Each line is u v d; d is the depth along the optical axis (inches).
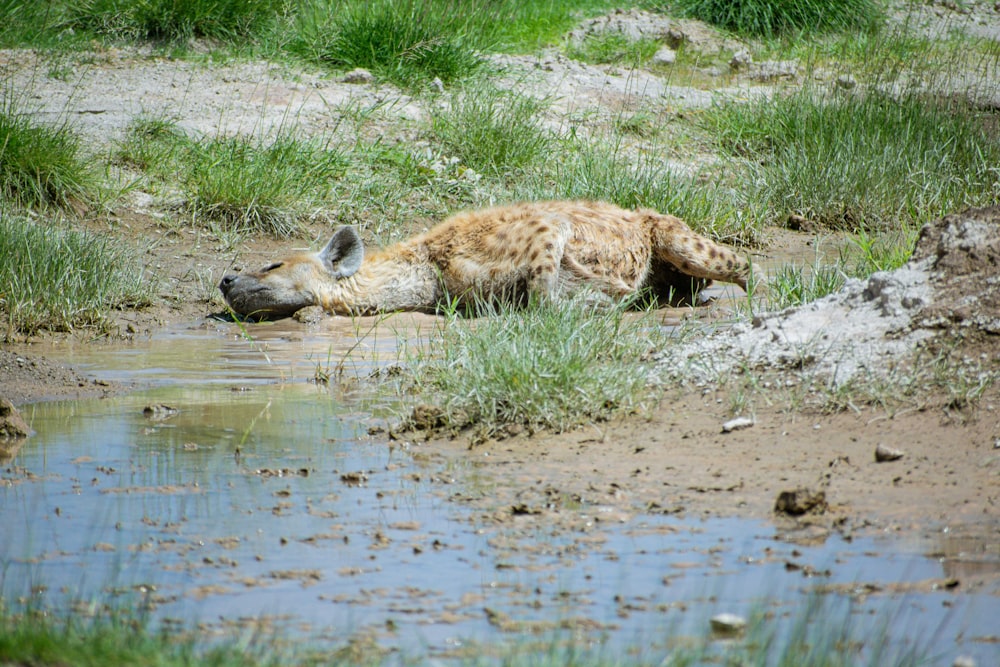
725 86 1918.1
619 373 673.0
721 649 367.9
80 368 826.8
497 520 492.4
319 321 1023.0
